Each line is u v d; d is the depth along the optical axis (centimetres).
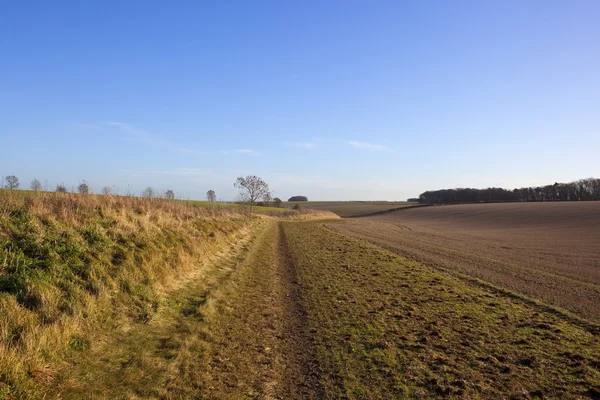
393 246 2403
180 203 1967
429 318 855
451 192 14138
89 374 518
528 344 695
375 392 522
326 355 652
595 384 541
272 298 1051
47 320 580
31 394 441
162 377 541
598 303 1010
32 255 730
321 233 3394
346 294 1091
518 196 11838
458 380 550
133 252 946
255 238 2478
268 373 583
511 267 1597
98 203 1169
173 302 871
